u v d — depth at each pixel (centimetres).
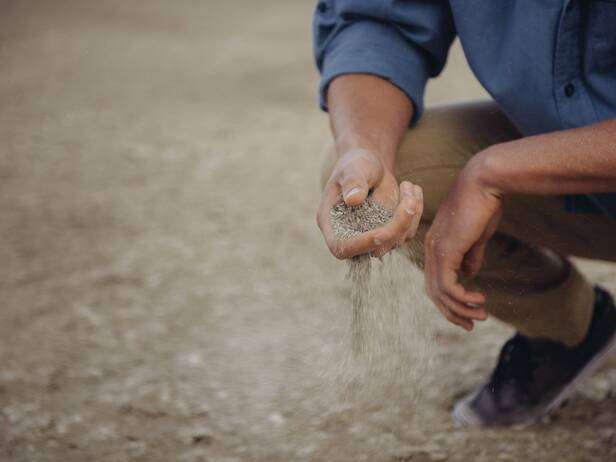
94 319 293
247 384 242
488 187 154
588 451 195
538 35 154
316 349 263
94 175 471
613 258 184
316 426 216
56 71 761
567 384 204
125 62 811
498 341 258
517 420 207
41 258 353
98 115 611
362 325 163
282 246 362
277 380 244
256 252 355
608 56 151
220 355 263
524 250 187
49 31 958
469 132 181
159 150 523
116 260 349
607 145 143
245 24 1076
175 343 274
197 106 644
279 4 1240
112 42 909
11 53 841
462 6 164
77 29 971
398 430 210
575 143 146
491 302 193
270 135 559
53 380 248
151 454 207
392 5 175
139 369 255
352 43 178
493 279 189
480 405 209
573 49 153
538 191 151
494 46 163
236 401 233
